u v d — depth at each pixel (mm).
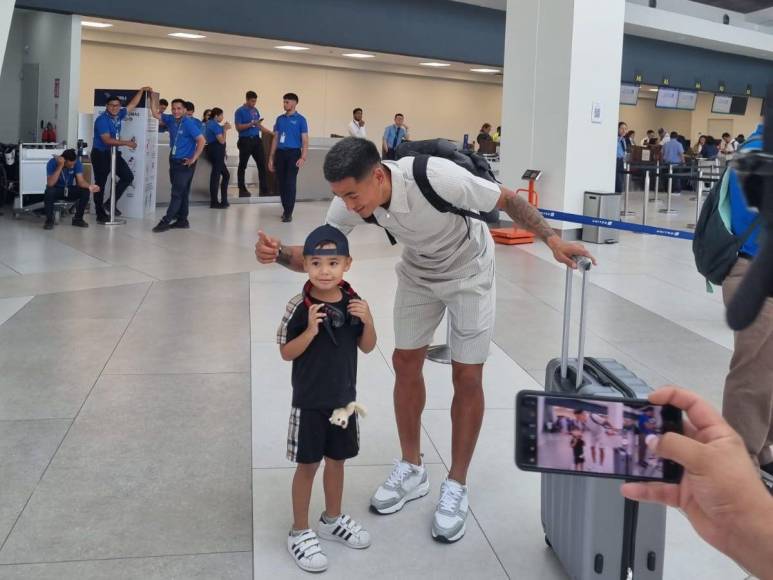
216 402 4598
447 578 2938
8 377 4934
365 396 4746
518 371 5293
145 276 8117
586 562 2656
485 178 3193
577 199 11375
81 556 2986
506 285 8008
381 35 18203
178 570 2920
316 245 2887
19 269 8289
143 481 3602
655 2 22656
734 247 3264
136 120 12594
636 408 1086
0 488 3490
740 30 24359
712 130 33000
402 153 3121
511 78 11758
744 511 704
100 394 4680
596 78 11258
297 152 12742
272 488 3576
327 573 2951
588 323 6637
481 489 3631
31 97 16531
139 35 19984
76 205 11672
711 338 6246
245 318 6527
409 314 3357
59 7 14164
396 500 3395
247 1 16297
